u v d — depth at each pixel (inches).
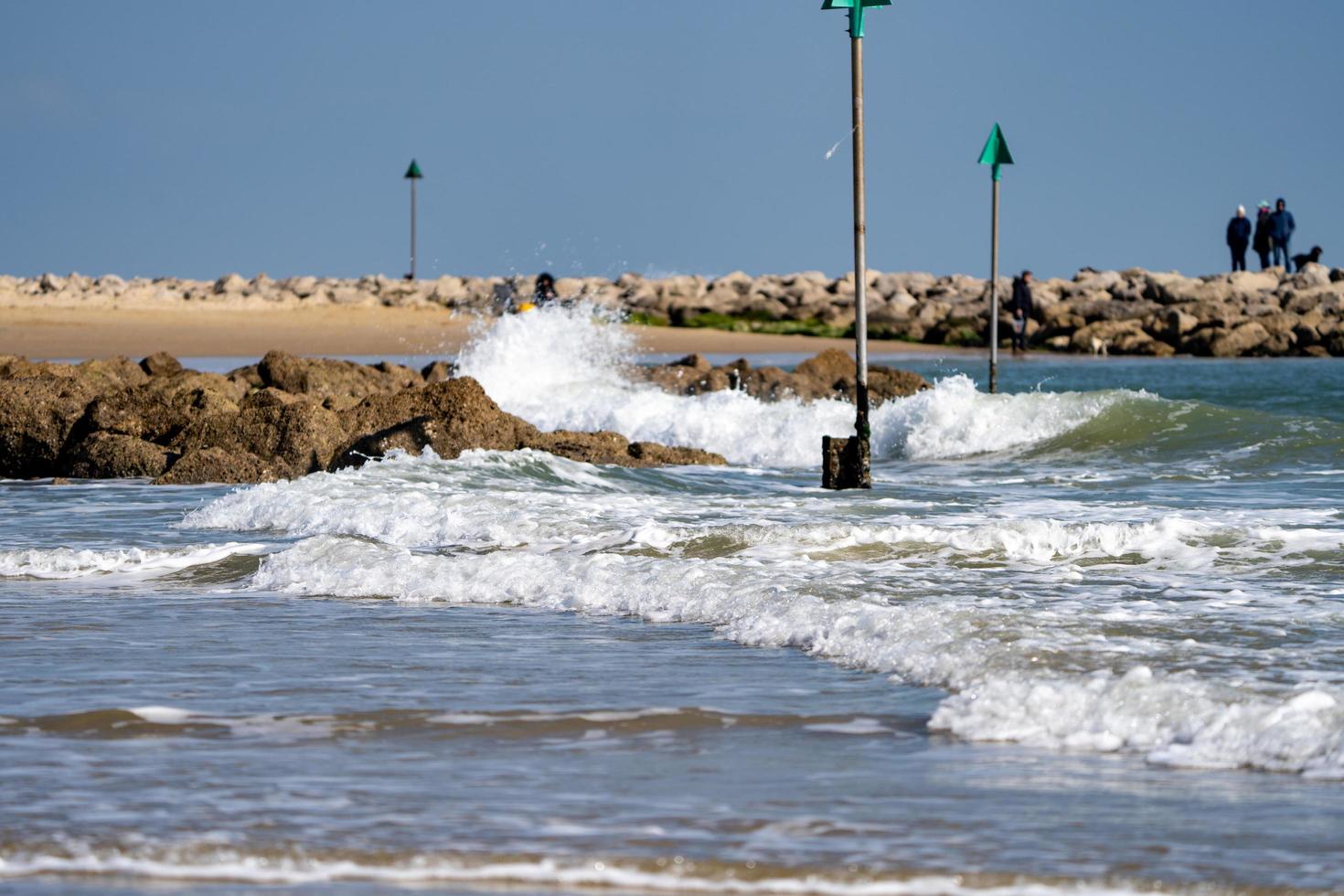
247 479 2815.0
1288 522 1915.6
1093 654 1186.0
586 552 1854.1
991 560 1707.7
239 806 879.7
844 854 798.5
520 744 1015.6
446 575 1652.3
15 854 804.6
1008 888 756.6
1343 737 955.3
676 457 3058.6
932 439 3368.6
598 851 804.6
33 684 1196.5
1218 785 909.2
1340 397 4736.7
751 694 1146.7
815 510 2178.9
